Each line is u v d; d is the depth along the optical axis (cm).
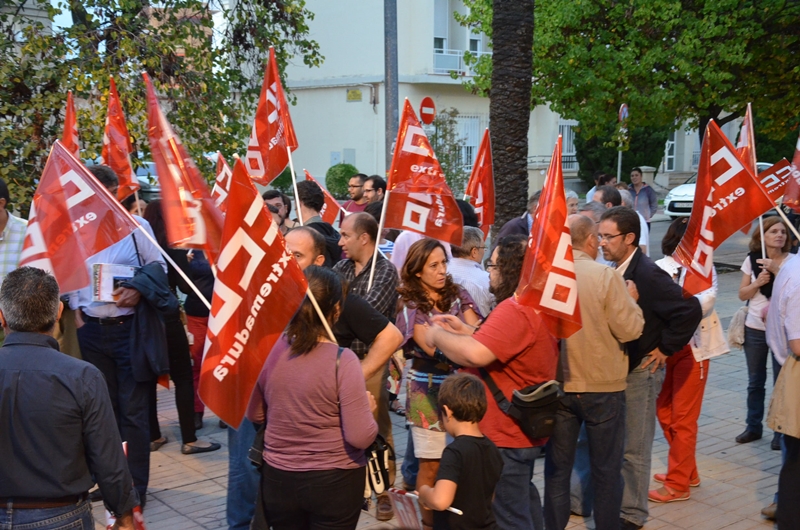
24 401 288
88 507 306
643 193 1450
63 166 400
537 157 2803
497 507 389
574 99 1583
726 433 664
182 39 996
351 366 323
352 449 328
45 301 301
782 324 435
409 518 363
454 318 408
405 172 511
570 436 424
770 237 618
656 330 449
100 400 297
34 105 880
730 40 1441
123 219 391
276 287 321
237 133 1064
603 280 409
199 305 660
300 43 1155
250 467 431
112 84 549
